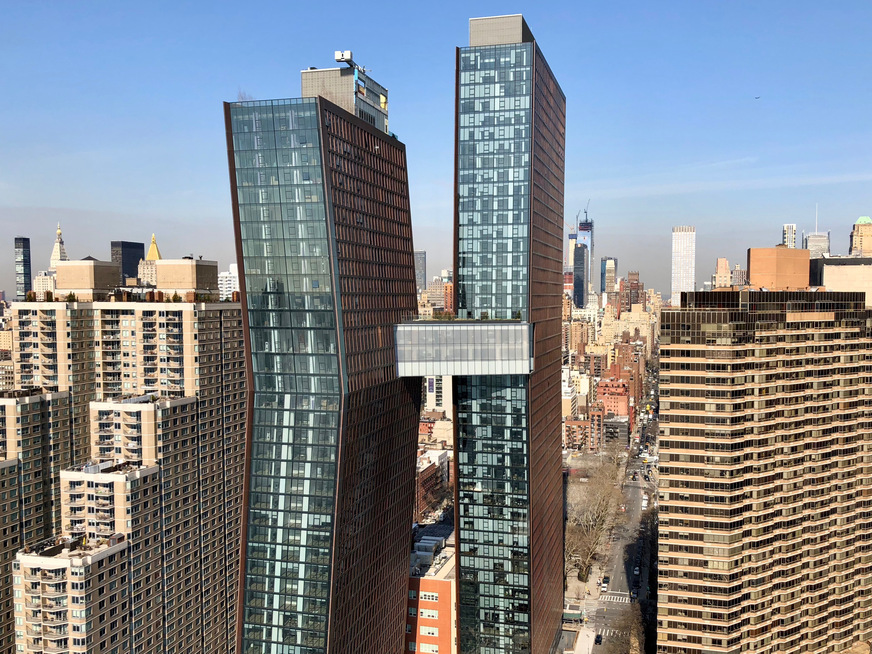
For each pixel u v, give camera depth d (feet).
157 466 624.18
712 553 587.68
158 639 622.54
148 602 607.37
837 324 627.05
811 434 621.72
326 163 476.95
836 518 640.17
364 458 531.50
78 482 584.40
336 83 592.60
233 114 482.28
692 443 588.09
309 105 470.39
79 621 517.14
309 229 479.00
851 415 639.35
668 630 601.21
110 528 582.35
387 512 596.29
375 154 572.10
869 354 645.92
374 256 564.30
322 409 484.33
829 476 631.56
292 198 479.82
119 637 562.66
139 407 620.49
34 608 515.50
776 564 609.83
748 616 598.34
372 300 556.51
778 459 604.49
